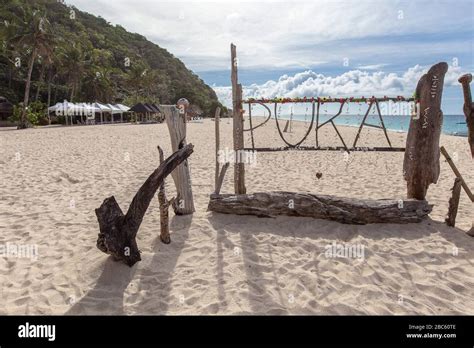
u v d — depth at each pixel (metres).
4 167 9.08
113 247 3.63
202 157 11.91
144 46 118.69
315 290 3.41
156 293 3.35
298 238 4.58
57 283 3.48
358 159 11.38
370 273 3.74
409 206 4.95
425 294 3.40
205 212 5.50
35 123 33.91
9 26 31.27
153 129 29.27
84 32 73.62
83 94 53.50
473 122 4.36
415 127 5.04
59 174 8.40
